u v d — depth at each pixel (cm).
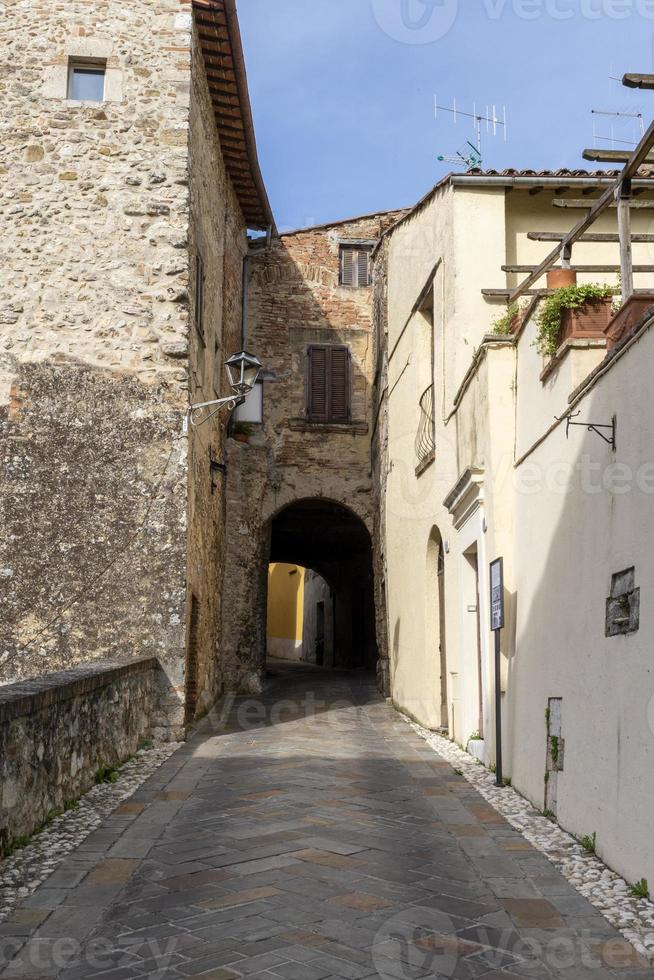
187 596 1030
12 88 1104
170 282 1079
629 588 471
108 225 1084
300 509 1941
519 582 714
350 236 1816
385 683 1510
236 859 509
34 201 1083
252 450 1698
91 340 1056
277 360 1756
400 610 1320
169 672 995
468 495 854
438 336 1090
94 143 1099
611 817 485
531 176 1016
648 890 431
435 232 1107
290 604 3603
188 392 1069
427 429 1159
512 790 699
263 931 393
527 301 939
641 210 1086
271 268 1783
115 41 1122
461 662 928
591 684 525
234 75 1248
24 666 991
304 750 910
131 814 618
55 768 620
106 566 1012
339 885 459
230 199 1574
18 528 1012
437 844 540
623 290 575
